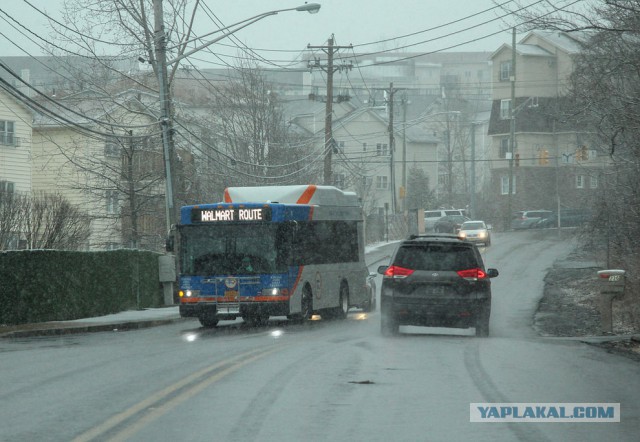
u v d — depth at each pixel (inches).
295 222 1596.9
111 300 1886.1
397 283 1326.3
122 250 1951.3
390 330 1353.3
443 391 759.7
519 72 5728.3
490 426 612.4
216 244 1584.6
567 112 1814.7
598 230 2476.6
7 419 634.2
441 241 1327.5
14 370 919.7
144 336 1423.5
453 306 1305.4
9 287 1573.6
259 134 3722.9
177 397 726.5
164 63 2010.3
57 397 733.3
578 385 802.8
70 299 1720.0
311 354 1051.9
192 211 1595.7
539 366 940.0
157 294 2126.0
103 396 737.0
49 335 1465.3
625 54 1462.8
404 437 574.6
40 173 3550.7
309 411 662.5
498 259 3393.2
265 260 1571.1
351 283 1895.9
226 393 745.6
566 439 576.4
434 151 6924.2
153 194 2999.5
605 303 1430.9
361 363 956.0
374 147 6678.2
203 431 589.3
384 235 4805.6
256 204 1579.7
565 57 5620.1
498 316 1919.3
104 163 2883.9
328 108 3388.3
